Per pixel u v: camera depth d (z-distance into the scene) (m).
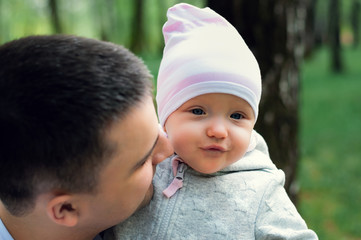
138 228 1.40
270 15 3.20
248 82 1.31
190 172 1.44
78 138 1.06
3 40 19.92
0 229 1.28
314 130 9.45
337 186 6.56
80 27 22.14
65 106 1.04
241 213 1.35
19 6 20.19
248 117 1.36
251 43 3.24
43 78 1.05
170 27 1.46
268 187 1.41
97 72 1.08
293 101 3.35
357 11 21.27
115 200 1.20
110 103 1.08
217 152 1.33
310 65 18.20
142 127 1.15
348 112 10.72
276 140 3.30
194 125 1.33
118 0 20.05
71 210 1.20
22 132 1.05
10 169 1.10
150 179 1.26
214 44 1.33
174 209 1.39
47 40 1.11
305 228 1.39
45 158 1.07
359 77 15.41
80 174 1.12
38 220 1.23
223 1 3.24
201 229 1.35
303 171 7.09
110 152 1.12
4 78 1.06
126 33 20.30
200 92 1.29
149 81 1.21
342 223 5.43
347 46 23.78
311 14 18.80
